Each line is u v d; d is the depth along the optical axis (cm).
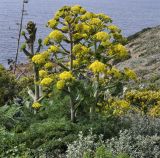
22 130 1580
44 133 1458
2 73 2159
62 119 1519
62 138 1413
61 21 1584
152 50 4941
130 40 6028
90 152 1291
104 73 1492
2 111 1692
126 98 2200
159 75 3522
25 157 1360
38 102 1712
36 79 1864
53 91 1612
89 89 1511
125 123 1530
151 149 1381
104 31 1503
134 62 4453
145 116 1747
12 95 2127
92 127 1450
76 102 1523
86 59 1534
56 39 1482
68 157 1295
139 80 3422
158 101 2136
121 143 1330
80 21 1540
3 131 1516
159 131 1535
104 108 1573
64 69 1569
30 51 1916
